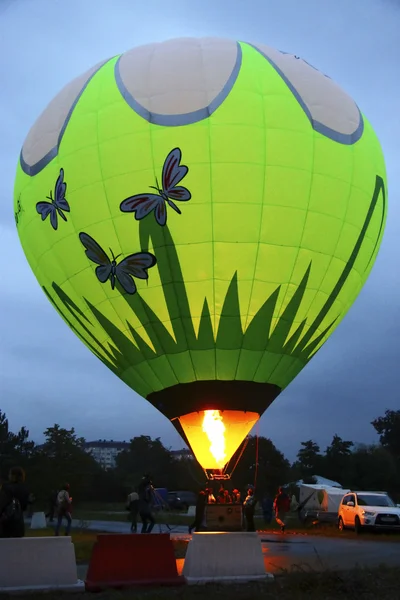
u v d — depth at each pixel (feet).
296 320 47.78
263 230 45.52
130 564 34.40
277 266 46.16
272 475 204.44
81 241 47.85
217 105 46.09
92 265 47.80
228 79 47.19
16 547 32.89
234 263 45.37
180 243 45.16
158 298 46.09
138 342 47.73
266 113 46.50
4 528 33.22
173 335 46.50
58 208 48.67
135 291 46.50
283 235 45.96
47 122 51.24
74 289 49.83
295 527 90.48
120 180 46.01
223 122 45.65
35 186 50.62
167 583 33.91
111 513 147.95
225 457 46.85
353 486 265.34
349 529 78.69
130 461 379.55
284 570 35.76
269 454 209.46
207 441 46.83
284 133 46.37
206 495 44.65
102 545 34.53
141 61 49.55
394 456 311.47
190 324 46.09
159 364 47.52
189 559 35.17
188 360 46.62
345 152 48.65
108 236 46.73
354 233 49.29
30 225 51.60
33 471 165.89
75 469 181.98
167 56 49.26
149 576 34.35
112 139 46.60
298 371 50.37
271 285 46.29
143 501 60.70
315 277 47.67
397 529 72.54
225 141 45.29
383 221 53.06
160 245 45.42
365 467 266.98
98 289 48.08
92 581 33.53
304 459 295.89
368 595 30.94
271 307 46.57
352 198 48.80
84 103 49.16
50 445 177.37
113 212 46.32
